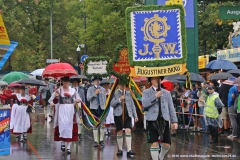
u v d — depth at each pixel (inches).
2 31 402.6
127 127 438.3
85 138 584.4
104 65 494.3
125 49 439.5
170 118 340.5
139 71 325.7
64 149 464.1
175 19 324.8
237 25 934.4
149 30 325.1
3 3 1605.6
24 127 540.1
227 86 594.6
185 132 637.3
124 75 435.5
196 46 800.3
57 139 453.4
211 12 1256.8
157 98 334.3
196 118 649.0
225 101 594.6
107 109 469.4
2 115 431.2
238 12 706.8
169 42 325.1
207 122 525.0
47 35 1907.0
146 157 429.7
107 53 1438.2
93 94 522.3
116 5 1300.4
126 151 469.4
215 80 624.4
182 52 324.8
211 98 524.1
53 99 446.9
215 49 1466.5
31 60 1770.4
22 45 1801.2
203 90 566.9
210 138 566.6
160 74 325.4
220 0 852.6
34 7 1827.0
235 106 553.6
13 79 603.8
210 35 1289.4
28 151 465.7
